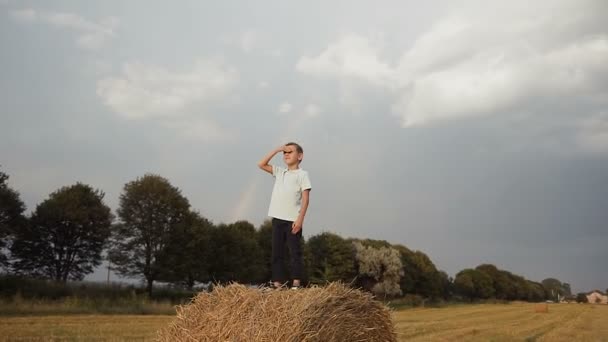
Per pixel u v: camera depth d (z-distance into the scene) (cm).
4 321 2228
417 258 9075
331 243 6134
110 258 4638
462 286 11206
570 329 2828
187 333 583
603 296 18038
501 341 1984
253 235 5888
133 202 4672
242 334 540
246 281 5406
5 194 4253
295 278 675
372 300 681
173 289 4878
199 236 4759
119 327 2109
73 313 3078
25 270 4612
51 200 4712
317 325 556
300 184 714
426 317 3969
